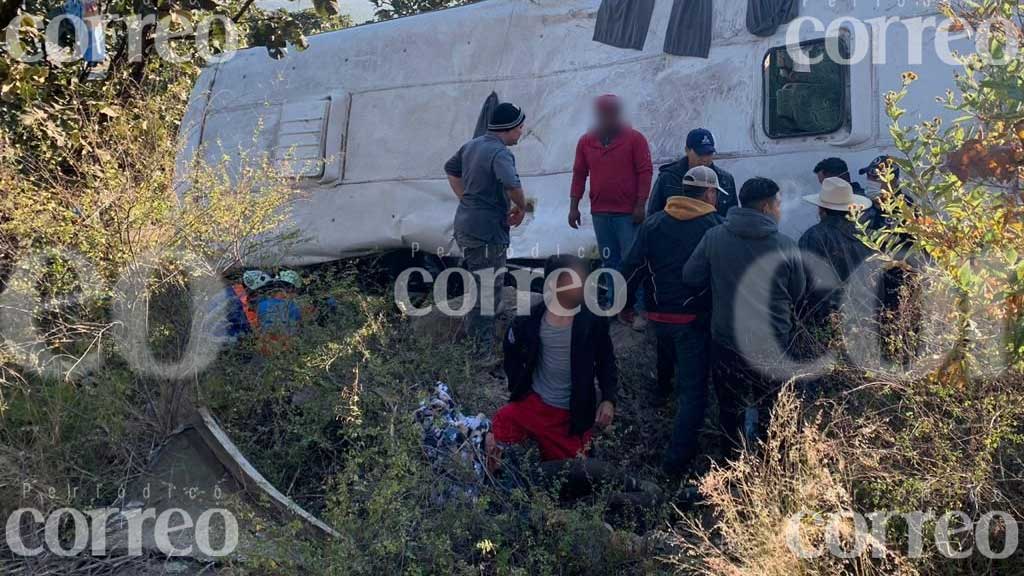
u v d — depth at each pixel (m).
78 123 6.20
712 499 4.16
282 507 4.54
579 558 4.15
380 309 6.18
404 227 7.98
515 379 4.93
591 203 6.74
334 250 8.26
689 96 6.83
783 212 6.34
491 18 7.76
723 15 6.75
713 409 5.48
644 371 5.95
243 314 5.64
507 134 6.55
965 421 3.95
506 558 4.04
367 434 4.83
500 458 4.84
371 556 4.02
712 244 4.94
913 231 4.03
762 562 3.65
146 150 5.66
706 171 5.28
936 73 5.95
